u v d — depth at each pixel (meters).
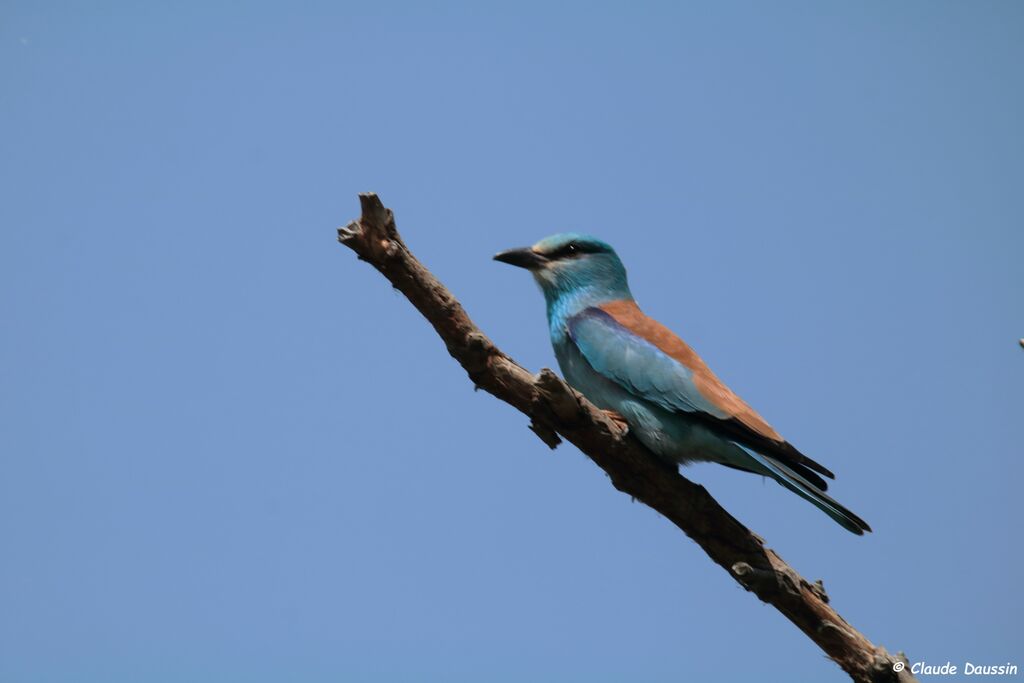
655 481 9.95
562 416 9.57
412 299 9.16
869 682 9.28
